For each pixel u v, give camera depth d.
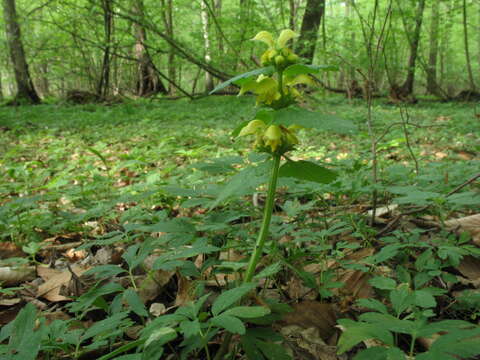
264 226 1.41
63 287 2.02
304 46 14.48
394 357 0.97
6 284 2.19
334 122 1.14
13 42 18.61
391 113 10.79
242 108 13.38
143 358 1.11
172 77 20.66
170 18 17.14
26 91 19.28
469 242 2.20
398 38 16.48
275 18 15.23
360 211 2.95
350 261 1.85
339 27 15.56
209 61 16.44
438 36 18.50
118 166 3.46
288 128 1.47
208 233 2.06
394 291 1.35
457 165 3.27
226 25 16.11
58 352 1.48
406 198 1.95
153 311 1.79
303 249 2.11
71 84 30.64
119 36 18.64
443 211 2.55
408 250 2.08
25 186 3.78
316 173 1.40
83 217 2.58
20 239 2.87
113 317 1.32
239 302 1.44
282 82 1.34
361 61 14.35
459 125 8.02
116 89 18.62
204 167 1.82
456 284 1.90
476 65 26.91
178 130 8.73
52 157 5.56
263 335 1.29
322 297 1.71
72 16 14.81
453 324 1.06
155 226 1.74
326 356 1.45
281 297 1.86
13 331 1.13
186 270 1.68
